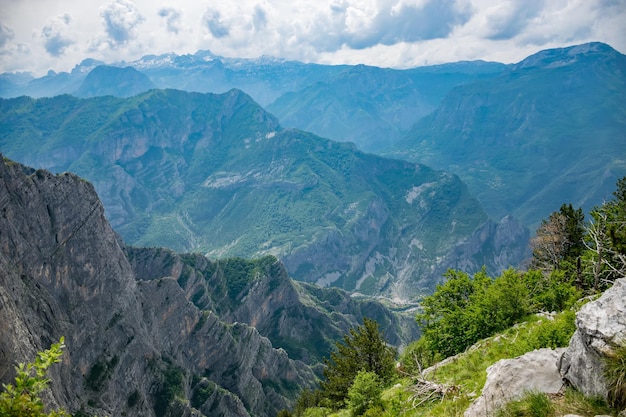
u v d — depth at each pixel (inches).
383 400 1300.4
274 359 7037.4
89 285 4025.6
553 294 1574.8
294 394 6943.9
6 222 3223.4
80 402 3373.5
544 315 1353.3
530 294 1743.4
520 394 702.5
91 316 3983.8
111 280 4340.6
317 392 3914.9
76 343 3681.1
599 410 596.4
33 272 3425.2
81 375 3668.8
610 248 1774.1
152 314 5039.4
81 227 4033.0
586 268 2063.2
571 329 1009.5
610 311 639.1
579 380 652.7
